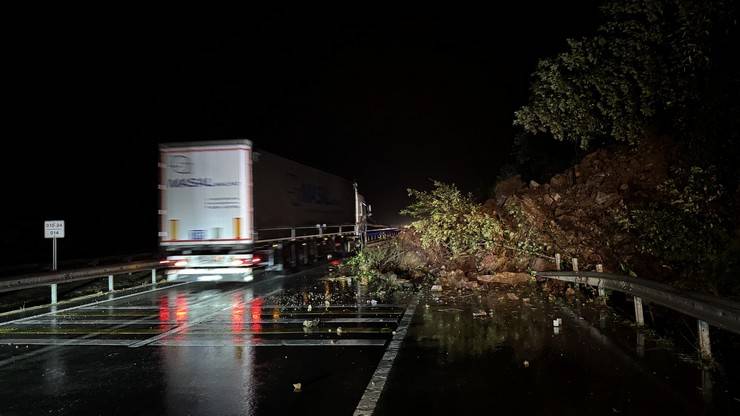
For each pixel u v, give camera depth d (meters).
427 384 6.74
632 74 15.20
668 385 6.46
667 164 16.42
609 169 18.56
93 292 17.33
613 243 15.80
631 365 7.32
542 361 7.62
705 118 12.38
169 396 6.54
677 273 13.32
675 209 12.37
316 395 6.44
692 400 5.95
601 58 16.38
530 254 17.20
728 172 11.85
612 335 9.12
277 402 6.23
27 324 11.59
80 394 6.68
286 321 11.23
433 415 5.71
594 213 17.56
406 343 8.92
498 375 7.03
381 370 7.39
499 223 17.92
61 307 14.02
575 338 8.95
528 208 18.05
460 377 6.98
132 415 5.93
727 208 11.55
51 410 6.14
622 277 10.43
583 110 17.47
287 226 21.47
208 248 17.30
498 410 5.80
